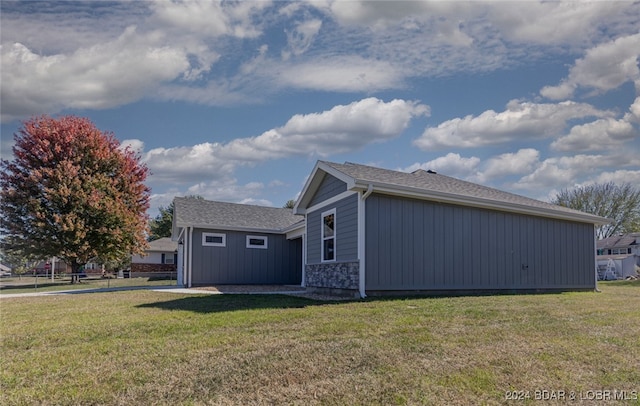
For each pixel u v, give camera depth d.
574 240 13.88
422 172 14.15
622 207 39.94
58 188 21.27
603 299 9.70
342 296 10.66
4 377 4.09
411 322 6.21
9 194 21.06
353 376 4.02
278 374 4.08
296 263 19.09
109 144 23.64
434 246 11.00
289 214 21.00
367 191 9.98
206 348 4.92
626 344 5.14
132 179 24.16
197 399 3.55
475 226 11.78
